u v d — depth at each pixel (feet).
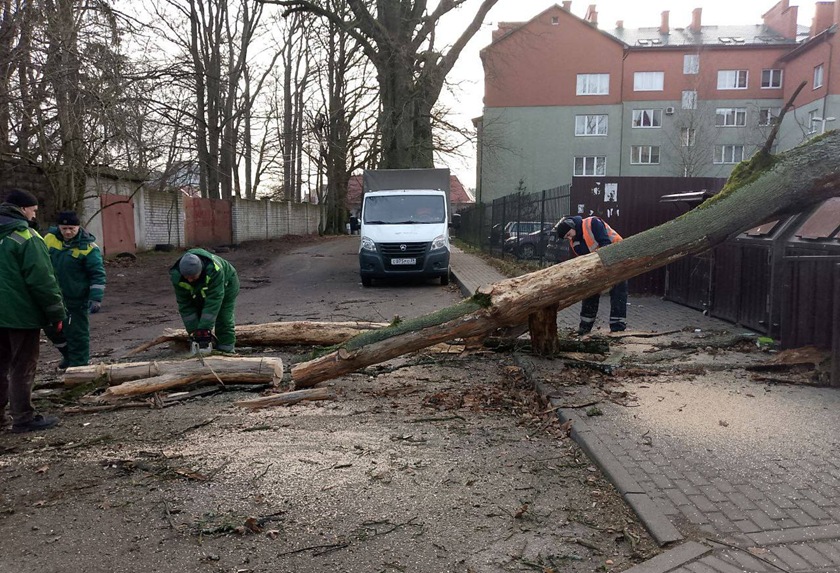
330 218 148.46
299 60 121.80
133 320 33.83
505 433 15.28
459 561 9.84
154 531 10.73
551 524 10.93
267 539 10.46
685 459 13.09
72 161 48.29
